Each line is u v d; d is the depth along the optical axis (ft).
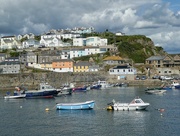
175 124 186.70
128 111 236.43
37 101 319.47
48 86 367.04
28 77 529.45
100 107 260.01
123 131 172.24
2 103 306.76
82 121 202.18
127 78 554.46
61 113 236.02
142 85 517.14
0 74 524.11
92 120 204.74
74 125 190.70
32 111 249.14
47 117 220.02
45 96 349.61
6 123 200.64
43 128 184.34
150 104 272.72
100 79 555.69
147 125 185.78
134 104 239.50
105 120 203.51
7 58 643.04
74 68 601.21
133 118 207.72
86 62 605.73
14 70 582.35
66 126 188.55
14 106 281.95
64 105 252.62
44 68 619.67
